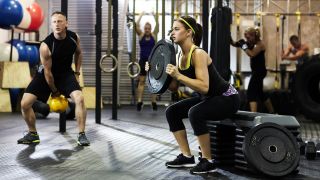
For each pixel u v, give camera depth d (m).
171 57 3.21
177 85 3.61
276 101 8.45
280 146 3.25
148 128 5.89
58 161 3.65
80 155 3.92
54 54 4.30
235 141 3.54
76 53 4.66
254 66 6.81
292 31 10.23
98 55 6.30
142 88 8.76
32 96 4.39
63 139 4.81
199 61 3.19
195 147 4.43
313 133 5.91
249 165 3.23
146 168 3.44
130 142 4.68
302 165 3.70
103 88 10.66
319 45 10.19
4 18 7.52
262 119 3.33
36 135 4.54
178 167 3.47
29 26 8.27
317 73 7.43
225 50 5.08
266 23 10.20
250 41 6.75
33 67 9.06
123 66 10.55
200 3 9.75
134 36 5.48
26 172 3.25
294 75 7.63
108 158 3.80
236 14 8.50
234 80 7.99
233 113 3.38
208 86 3.19
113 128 5.84
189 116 3.31
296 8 10.16
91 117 7.30
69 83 4.46
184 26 3.23
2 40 9.52
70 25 10.78
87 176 3.15
